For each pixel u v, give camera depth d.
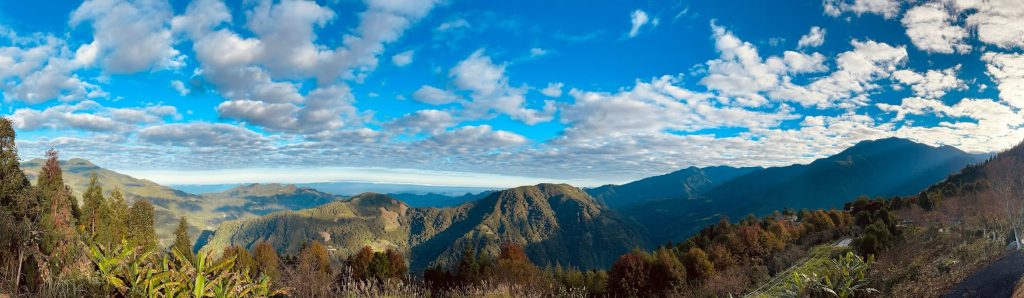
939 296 15.38
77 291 5.23
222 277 5.20
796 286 13.65
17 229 6.12
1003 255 18.97
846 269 13.03
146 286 4.95
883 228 42.25
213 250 5.46
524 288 12.14
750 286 42.38
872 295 14.69
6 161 19.69
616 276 54.06
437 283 46.84
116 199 41.03
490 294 11.18
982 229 30.38
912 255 29.64
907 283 18.25
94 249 5.15
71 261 5.59
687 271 53.28
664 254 52.69
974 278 16.08
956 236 30.27
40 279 5.74
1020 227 24.38
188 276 5.10
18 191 18.72
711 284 44.59
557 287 13.34
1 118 20.81
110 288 5.18
